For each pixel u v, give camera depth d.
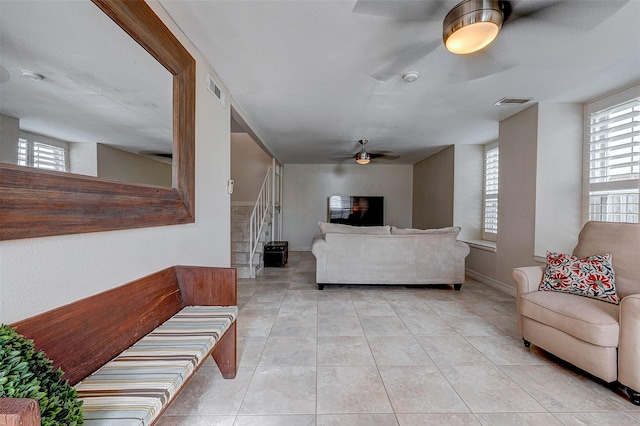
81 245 1.18
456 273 3.97
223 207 2.70
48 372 0.79
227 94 2.79
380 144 5.34
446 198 5.62
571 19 1.71
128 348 1.35
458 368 2.00
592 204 3.09
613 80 2.60
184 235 1.99
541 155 3.22
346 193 7.68
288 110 3.45
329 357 2.14
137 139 1.54
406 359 2.12
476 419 1.51
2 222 0.88
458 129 4.27
